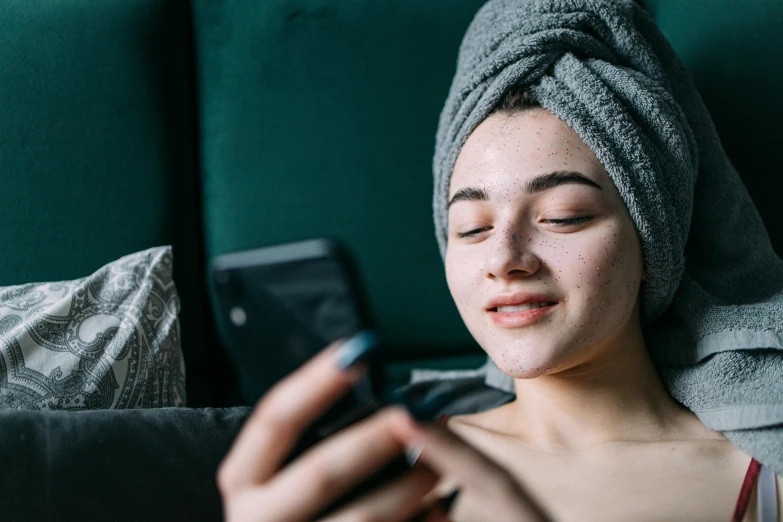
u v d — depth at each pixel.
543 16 1.03
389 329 1.30
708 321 1.00
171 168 1.25
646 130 0.99
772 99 1.20
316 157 1.29
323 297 0.60
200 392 1.24
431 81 1.30
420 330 1.31
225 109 1.30
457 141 1.02
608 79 0.99
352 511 0.52
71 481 0.80
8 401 0.92
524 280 0.91
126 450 0.83
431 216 1.30
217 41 1.31
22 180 1.17
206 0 1.32
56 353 0.97
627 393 1.00
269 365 0.62
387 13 1.31
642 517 0.88
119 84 1.22
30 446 0.81
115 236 1.20
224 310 0.63
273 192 1.29
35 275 1.16
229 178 1.29
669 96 1.04
